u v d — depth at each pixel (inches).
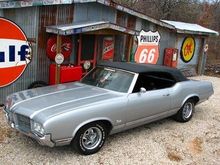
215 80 629.3
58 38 356.5
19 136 257.0
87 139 230.4
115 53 481.7
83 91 257.0
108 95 248.7
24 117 216.4
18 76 355.9
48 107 218.4
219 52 1080.8
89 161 224.2
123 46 488.1
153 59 562.6
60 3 364.2
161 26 555.2
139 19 507.8
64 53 399.5
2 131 265.0
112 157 233.5
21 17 343.6
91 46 437.1
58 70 365.4
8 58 342.0
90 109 222.4
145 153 245.4
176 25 611.5
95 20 435.2
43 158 223.5
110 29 411.5
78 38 414.6
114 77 272.7
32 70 368.5
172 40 597.6
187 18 1104.8
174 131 297.9
